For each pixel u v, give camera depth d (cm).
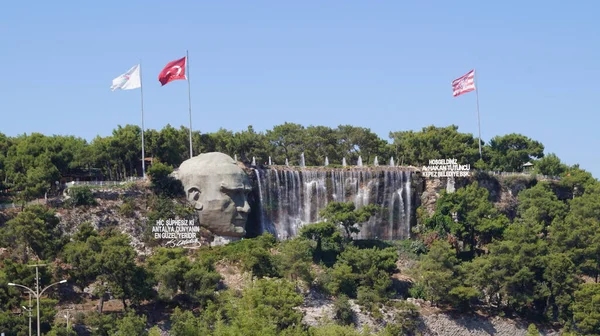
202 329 19188
